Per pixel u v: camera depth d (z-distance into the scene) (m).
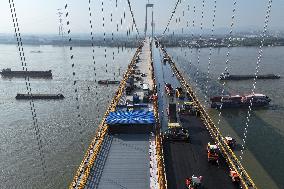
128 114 37.06
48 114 84.88
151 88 60.91
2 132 71.06
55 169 51.44
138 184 24.70
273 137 61.25
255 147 55.81
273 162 49.59
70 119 79.12
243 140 59.31
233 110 83.12
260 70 162.25
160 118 43.16
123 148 31.31
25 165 53.56
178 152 33.94
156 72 84.44
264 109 84.75
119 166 27.53
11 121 79.62
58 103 97.56
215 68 164.12
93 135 66.81
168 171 29.72
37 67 192.50
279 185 42.50
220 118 75.19
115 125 34.84
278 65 186.00
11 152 59.31
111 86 123.12
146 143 32.56
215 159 31.39
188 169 30.16
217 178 28.58
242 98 86.12
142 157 29.28
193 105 49.75
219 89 112.00
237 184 27.61
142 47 168.12
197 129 41.06
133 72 82.00
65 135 67.38
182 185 27.23
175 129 37.84
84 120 77.81
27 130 71.94
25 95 106.19
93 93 110.62
